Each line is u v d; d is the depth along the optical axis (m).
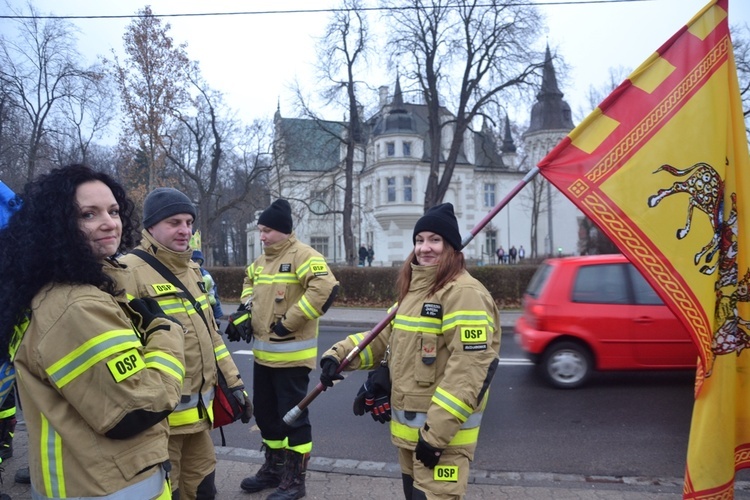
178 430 2.79
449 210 2.73
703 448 2.75
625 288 6.95
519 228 47.91
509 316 14.62
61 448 1.76
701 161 2.85
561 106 47.91
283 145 31.08
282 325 3.85
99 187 1.92
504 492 4.02
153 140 24.03
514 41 23.95
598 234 29.52
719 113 2.86
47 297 1.76
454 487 2.48
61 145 25.17
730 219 2.86
